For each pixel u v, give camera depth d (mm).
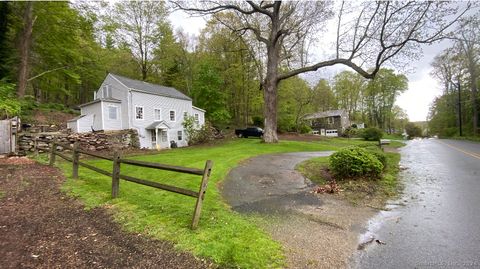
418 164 11625
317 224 4379
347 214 4941
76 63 23797
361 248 3467
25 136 12695
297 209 5211
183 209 4711
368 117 60250
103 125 19781
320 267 2953
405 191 6695
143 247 3268
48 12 18594
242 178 7902
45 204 4875
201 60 35906
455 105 43344
